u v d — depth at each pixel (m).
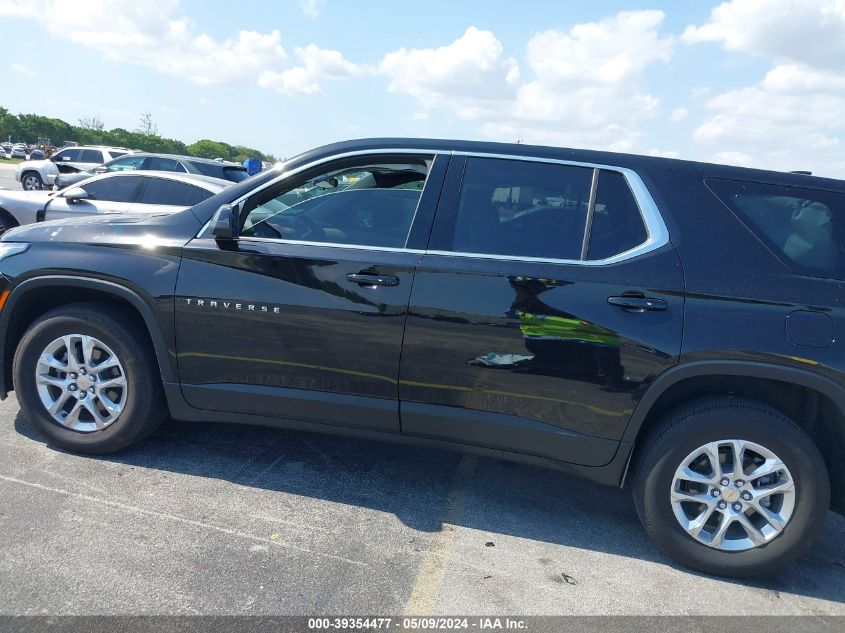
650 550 3.13
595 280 2.91
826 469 2.85
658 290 2.85
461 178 3.17
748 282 2.82
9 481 3.25
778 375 2.76
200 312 3.27
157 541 2.85
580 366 2.92
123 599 2.46
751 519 2.94
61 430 3.55
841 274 2.84
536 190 3.11
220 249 3.26
